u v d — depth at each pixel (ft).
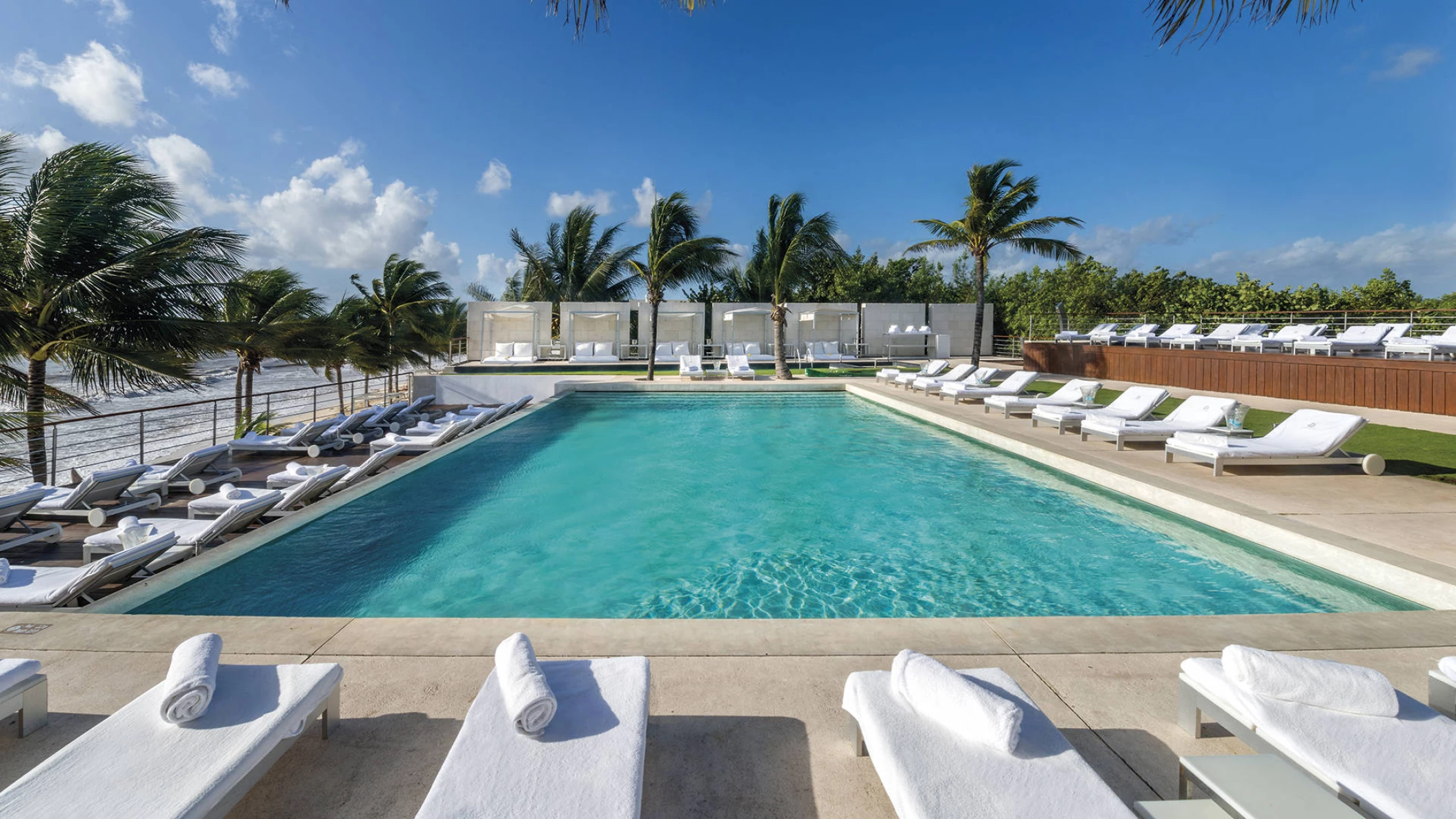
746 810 6.08
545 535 17.94
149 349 31.58
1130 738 7.09
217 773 5.28
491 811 4.84
